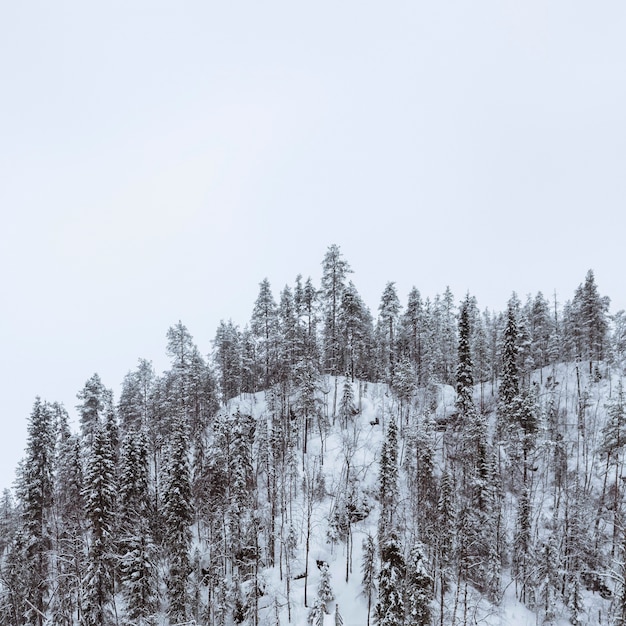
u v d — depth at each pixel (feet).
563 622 120.88
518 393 191.11
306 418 185.06
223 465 151.02
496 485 146.61
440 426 202.69
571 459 182.80
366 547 128.16
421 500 144.97
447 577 126.11
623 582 85.97
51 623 107.04
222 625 117.70
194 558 132.57
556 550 125.70
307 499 158.51
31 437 137.69
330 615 122.21
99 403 170.91
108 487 114.83
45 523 133.49
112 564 116.67
